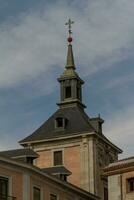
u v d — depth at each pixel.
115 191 51.41
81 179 70.56
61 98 78.62
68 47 82.00
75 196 57.88
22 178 48.25
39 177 50.69
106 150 75.00
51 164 72.50
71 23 84.56
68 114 76.38
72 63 80.31
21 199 47.66
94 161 70.94
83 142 71.88
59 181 53.91
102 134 74.81
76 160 71.62
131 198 50.25
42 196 50.84
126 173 51.19
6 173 46.56
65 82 79.12
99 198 63.75
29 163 50.47
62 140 73.00
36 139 73.94
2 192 45.94
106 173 52.53
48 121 76.62
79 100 78.50
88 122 74.88
